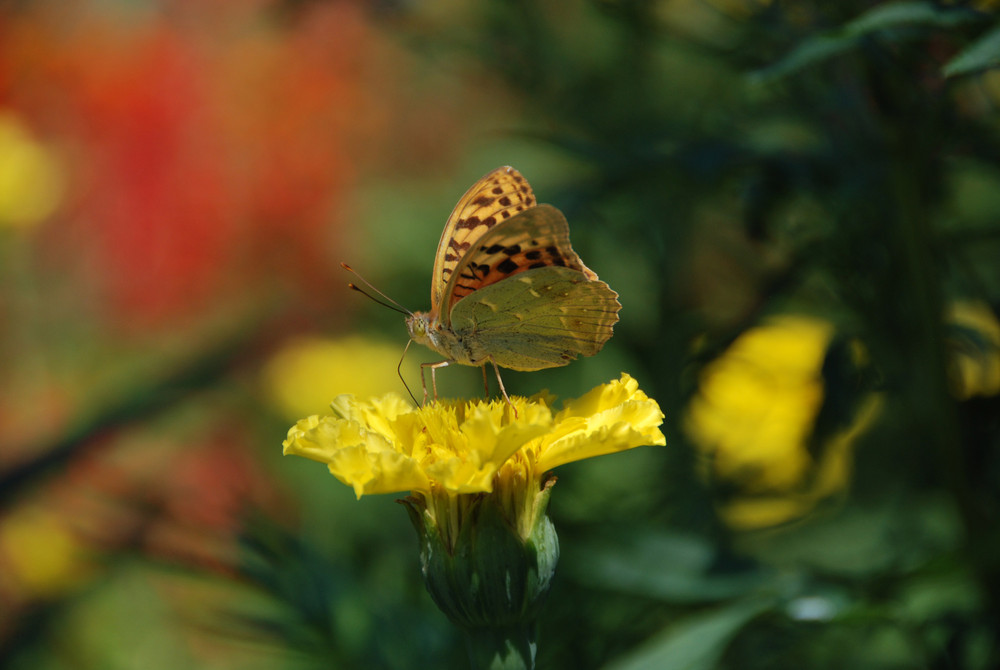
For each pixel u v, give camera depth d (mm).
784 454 696
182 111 1561
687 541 661
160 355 741
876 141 655
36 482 702
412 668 670
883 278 662
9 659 740
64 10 1479
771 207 658
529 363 651
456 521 603
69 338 1219
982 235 666
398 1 726
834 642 681
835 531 714
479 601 601
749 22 664
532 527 603
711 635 628
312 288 1518
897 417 694
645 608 674
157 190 1518
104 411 714
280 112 1573
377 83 1535
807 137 679
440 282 652
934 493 693
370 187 1389
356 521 763
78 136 1483
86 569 779
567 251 639
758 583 650
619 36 710
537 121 732
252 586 675
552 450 602
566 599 671
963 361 675
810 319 685
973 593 668
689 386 687
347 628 671
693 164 658
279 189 1559
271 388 978
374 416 619
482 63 728
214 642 812
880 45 631
